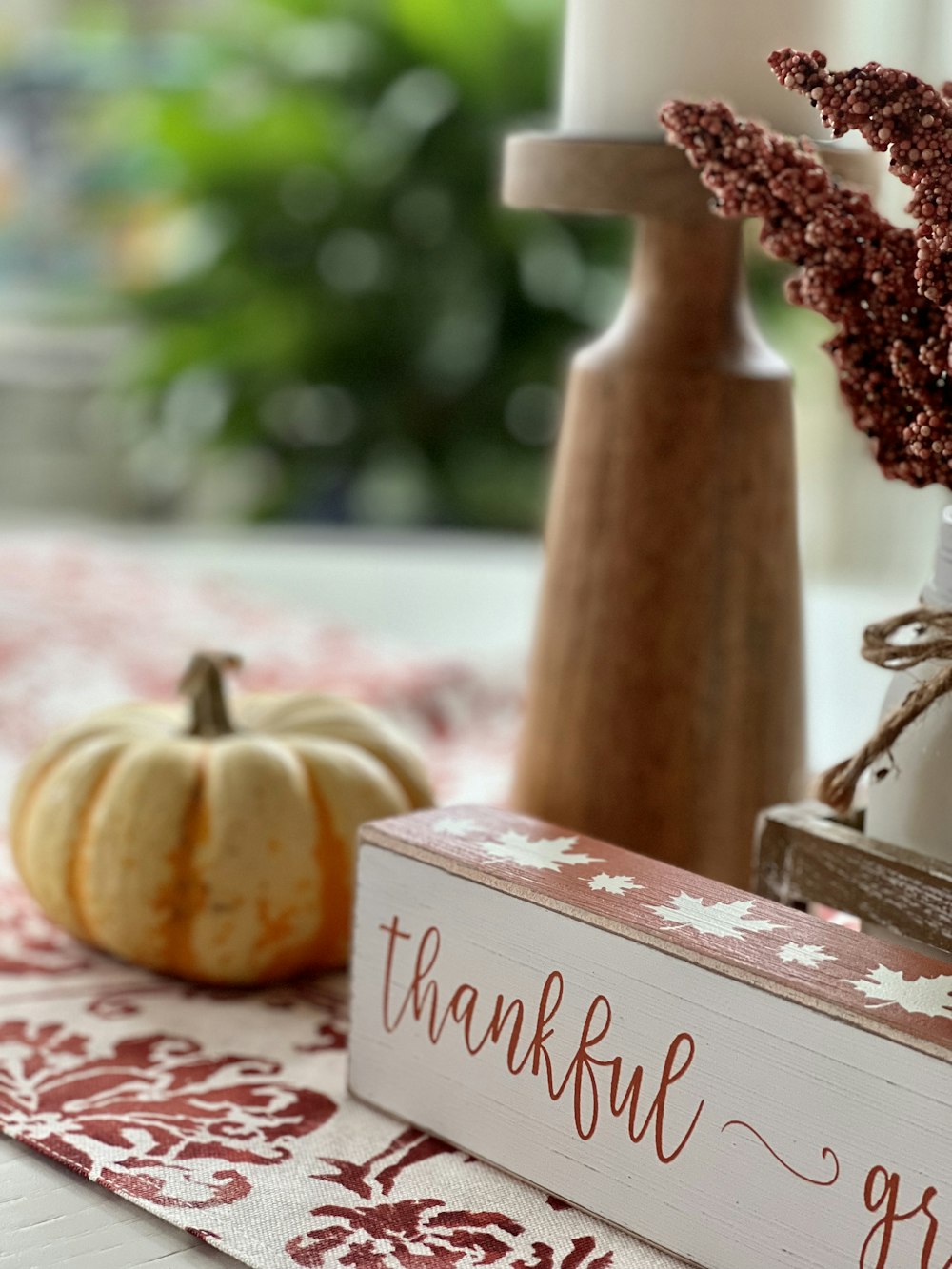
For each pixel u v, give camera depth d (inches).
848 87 21.1
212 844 25.2
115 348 89.6
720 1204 20.9
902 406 22.2
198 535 82.4
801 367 69.1
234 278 85.4
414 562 49.8
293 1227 21.4
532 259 82.5
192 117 83.8
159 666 36.0
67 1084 23.5
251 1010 25.3
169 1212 21.5
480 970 22.3
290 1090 23.5
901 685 22.7
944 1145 19.9
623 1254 21.3
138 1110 23.0
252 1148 22.5
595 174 24.5
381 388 85.3
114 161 93.3
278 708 27.3
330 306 83.9
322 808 25.7
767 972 20.6
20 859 26.3
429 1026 22.6
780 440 25.2
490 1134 22.3
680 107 22.1
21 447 87.1
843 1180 20.3
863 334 22.2
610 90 25.0
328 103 83.6
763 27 24.5
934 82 44.1
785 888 23.2
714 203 22.7
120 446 89.3
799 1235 20.5
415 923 22.7
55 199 94.3
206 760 25.7
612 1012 21.4
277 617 39.2
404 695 34.4
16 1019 24.7
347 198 82.8
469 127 81.8
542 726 25.8
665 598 25.1
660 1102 21.2
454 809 23.5
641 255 25.4
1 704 33.9
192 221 87.6
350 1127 22.9
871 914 22.6
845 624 44.0
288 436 86.9
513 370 83.7
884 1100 20.1
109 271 94.6
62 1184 22.0
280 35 84.8
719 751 25.2
